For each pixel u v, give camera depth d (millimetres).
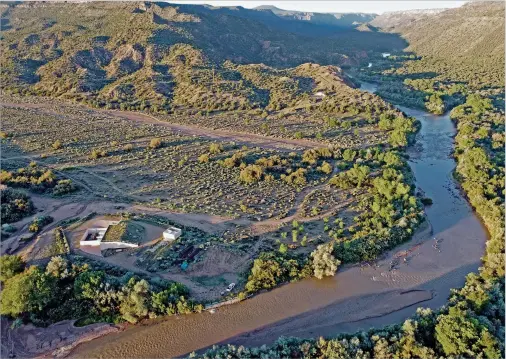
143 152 104250
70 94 167125
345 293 55062
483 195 78875
